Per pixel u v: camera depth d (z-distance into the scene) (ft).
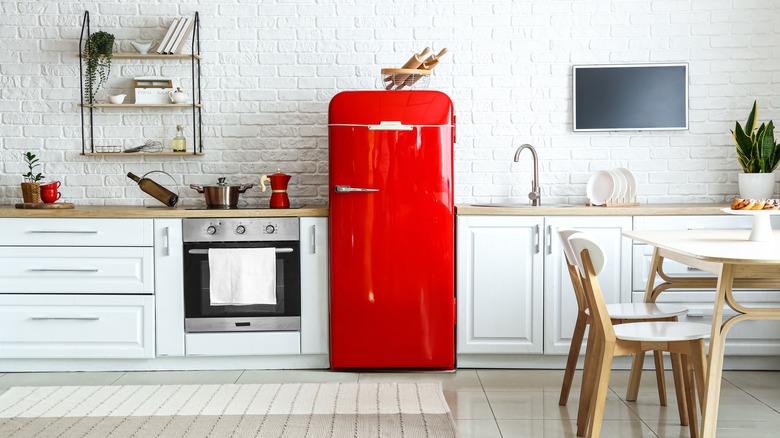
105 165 16.15
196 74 16.06
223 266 14.05
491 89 16.01
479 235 14.29
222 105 16.06
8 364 14.33
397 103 13.94
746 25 15.81
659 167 16.03
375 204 13.97
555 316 14.29
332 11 15.94
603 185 15.26
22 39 15.96
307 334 14.33
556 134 16.06
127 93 16.08
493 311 14.35
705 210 14.07
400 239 14.02
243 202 16.11
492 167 16.08
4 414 11.59
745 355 14.24
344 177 13.94
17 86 15.99
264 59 16.01
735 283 9.45
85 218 14.08
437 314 14.12
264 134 16.10
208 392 12.81
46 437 10.53
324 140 16.08
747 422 11.21
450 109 14.05
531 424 11.15
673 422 11.16
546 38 15.94
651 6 15.84
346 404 12.09
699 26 15.84
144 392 12.82
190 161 16.12
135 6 15.96
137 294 14.20
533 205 15.53
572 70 15.96
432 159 13.96
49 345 14.14
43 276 14.10
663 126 15.89
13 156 16.07
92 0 15.94
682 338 9.59
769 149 15.03
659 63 15.84
